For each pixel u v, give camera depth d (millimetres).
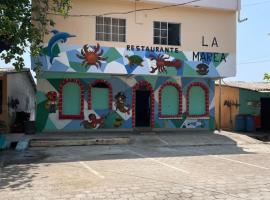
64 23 18344
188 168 11125
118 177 9711
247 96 24891
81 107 19969
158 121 21312
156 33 20125
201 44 20625
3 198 7660
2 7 12828
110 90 20484
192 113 22000
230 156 13875
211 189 8430
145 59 19469
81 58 18453
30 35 14289
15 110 22469
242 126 23641
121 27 19516
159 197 7738
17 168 10992
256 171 10711
